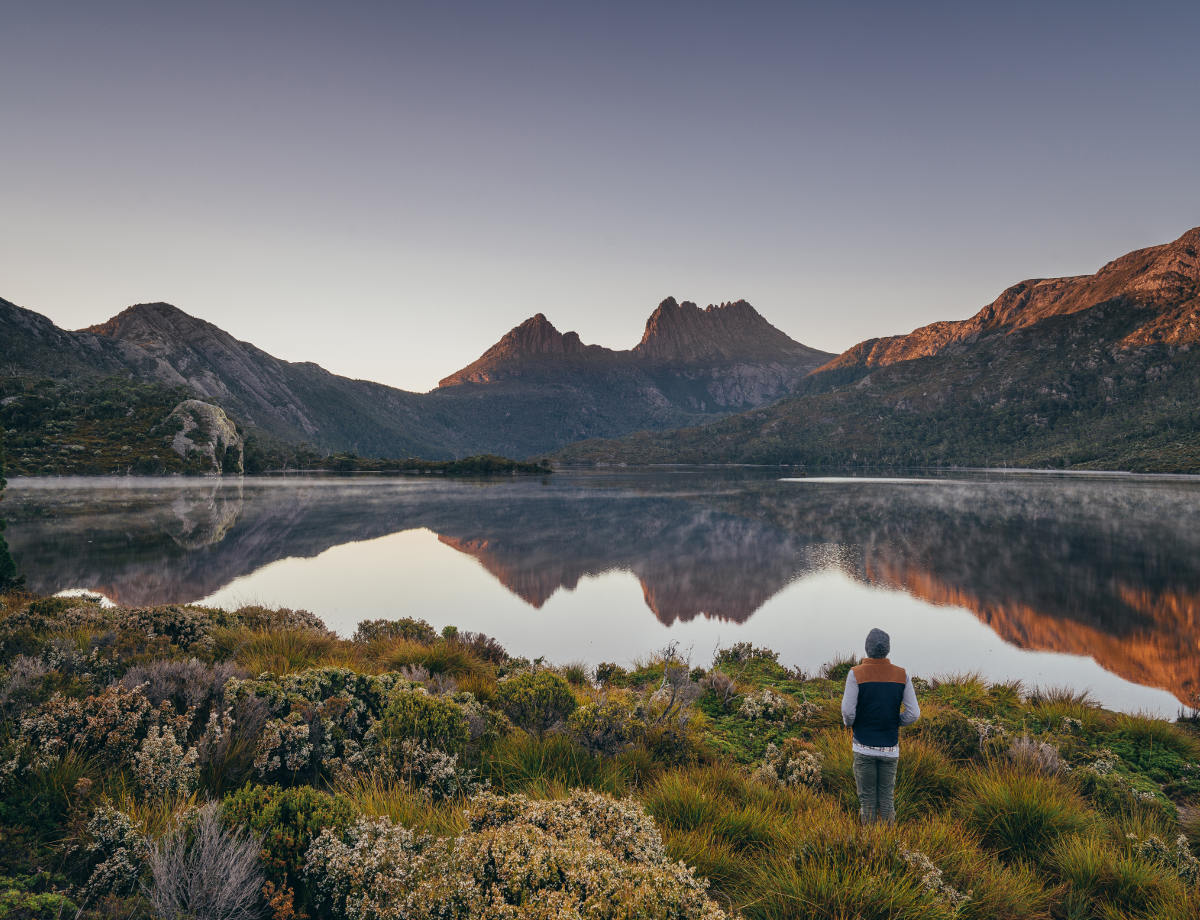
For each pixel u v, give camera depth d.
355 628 19.55
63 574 28.41
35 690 5.26
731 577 31.72
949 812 5.19
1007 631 21.14
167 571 29.86
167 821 3.49
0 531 15.81
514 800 3.97
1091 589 28.78
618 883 3.05
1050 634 20.81
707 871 4.04
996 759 6.86
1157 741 9.01
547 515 67.25
